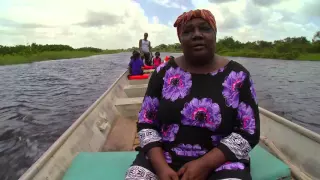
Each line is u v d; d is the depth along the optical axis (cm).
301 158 245
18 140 606
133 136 373
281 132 289
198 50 155
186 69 163
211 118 152
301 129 258
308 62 4825
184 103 156
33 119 823
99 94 1352
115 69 3312
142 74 856
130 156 231
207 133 155
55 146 239
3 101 1165
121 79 749
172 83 162
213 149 151
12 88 1605
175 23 169
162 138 168
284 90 1513
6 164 474
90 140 310
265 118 338
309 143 243
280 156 269
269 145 294
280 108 1060
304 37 7256
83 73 2681
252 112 156
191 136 157
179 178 147
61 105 1069
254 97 159
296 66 3653
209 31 157
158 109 168
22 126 737
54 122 786
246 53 8031
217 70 159
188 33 158
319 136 233
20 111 952
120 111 468
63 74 2572
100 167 214
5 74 2545
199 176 143
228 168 147
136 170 158
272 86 1683
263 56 7156
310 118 925
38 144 582
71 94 1363
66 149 252
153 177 157
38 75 2450
